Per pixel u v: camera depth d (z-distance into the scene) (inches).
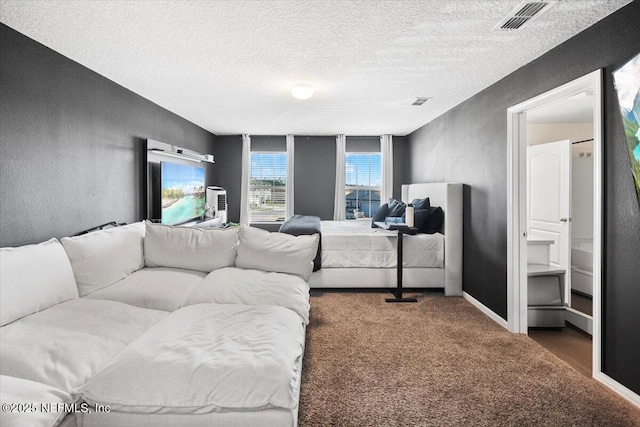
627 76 70.8
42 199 101.0
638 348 76.7
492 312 135.3
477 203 149.3
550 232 163.9
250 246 108.0
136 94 153.7
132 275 102.5
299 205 273.1
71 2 77.9
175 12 82.8
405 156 270.7
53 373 55.5
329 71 123.7
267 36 95.7
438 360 99.3
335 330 121.1
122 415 52.8
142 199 158.9
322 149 272.2
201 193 222.2
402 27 90.3
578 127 183.0
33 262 77.2
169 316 77.4
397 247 161.0
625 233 79.1
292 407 52.4
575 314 133.8
